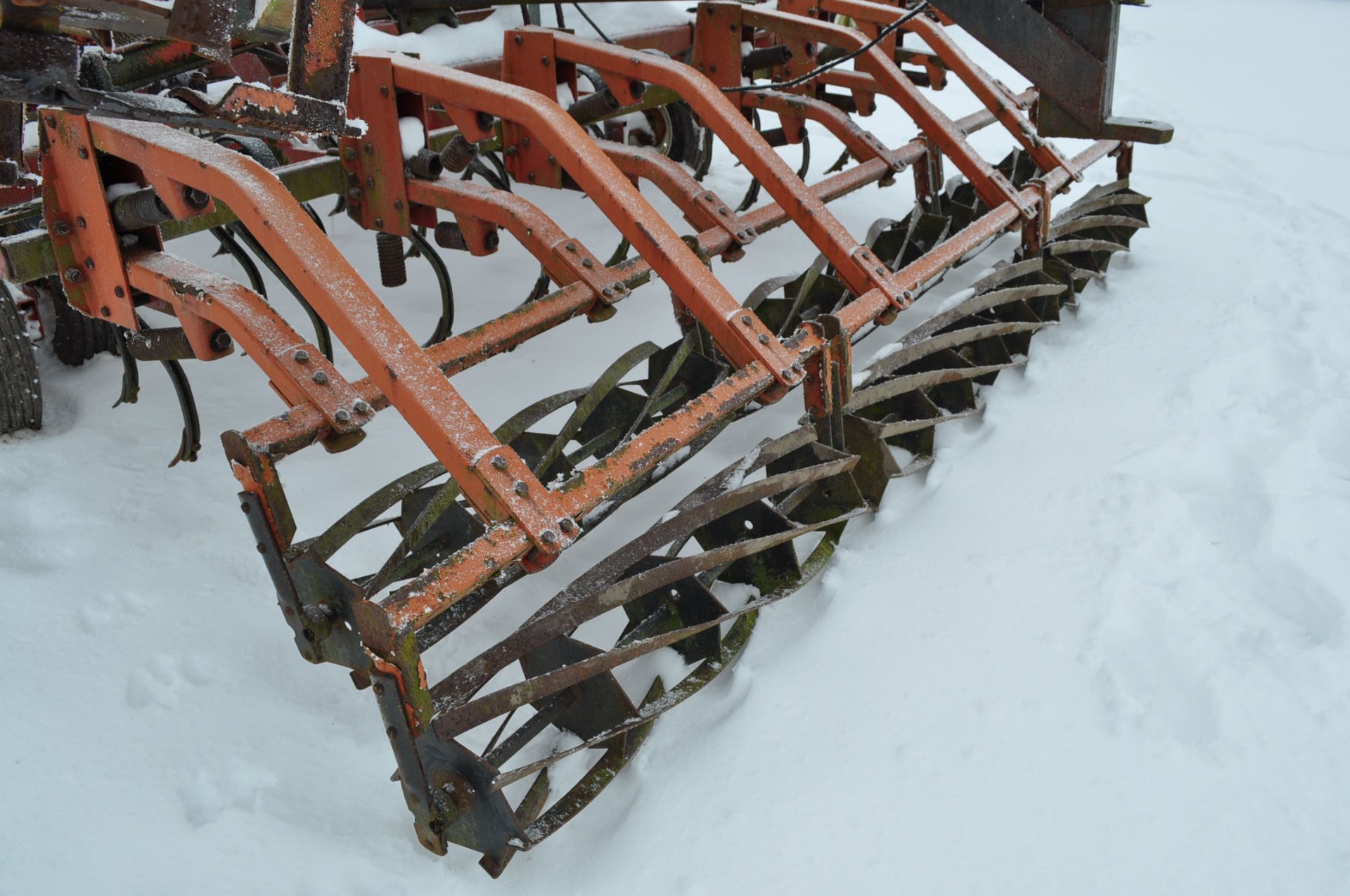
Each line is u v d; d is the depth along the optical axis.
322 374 1.99
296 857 1.88
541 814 2.02
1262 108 7.88
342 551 2.65
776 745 2.08
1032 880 1.78
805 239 4.93
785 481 2.38
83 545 2.59
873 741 2.07
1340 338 3.72
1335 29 11.81
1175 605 2.38
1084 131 3.58
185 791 1.99
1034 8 3.59
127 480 2.87
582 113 3.55
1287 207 5.45
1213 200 5.59
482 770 1.75
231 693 2.23
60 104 1.57
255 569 2.61
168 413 3.24
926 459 3.01
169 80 2.63
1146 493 2.76
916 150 4.00
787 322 3.36
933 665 2.24
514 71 3.49
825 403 2.63
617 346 3.79
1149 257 4.60
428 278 4.34
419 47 3.84
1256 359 3.53
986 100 4.08
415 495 2.42
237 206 1.93
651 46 4.75
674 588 2.31
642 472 2.11
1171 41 10.74
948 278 4.33
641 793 2.02
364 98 2.92
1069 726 2.07
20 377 2.96
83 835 1.88
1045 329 3.85
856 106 4.83
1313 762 1.97
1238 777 1.95
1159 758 1.99
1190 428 3.10
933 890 1.78
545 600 2.54
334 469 3.00
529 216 2.79
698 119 5.49
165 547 2.63
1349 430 3.12
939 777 1.98
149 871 1.83
